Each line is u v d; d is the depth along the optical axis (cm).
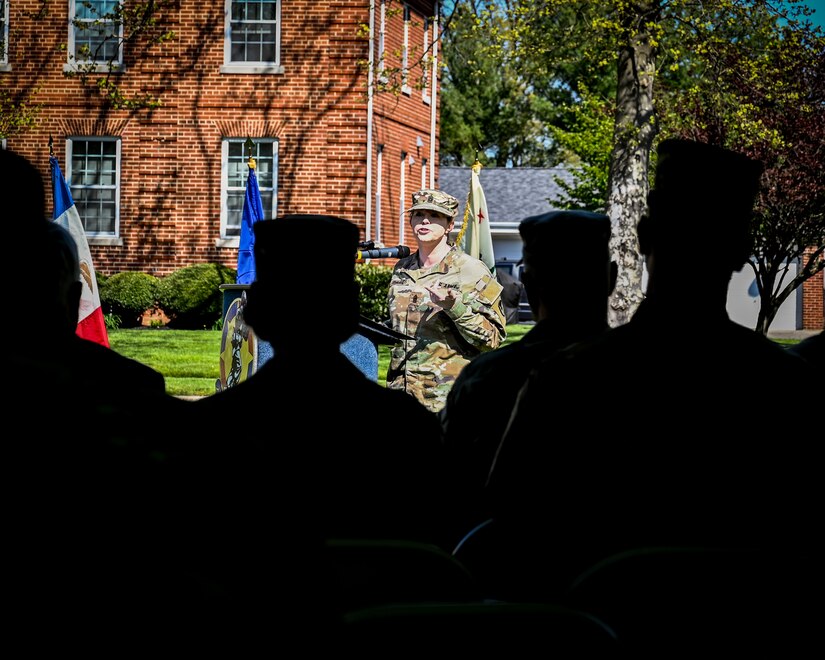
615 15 1753
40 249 267
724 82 1856
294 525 208
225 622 191
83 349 301
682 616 213
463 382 332
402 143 2677
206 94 2478
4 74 2520
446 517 283
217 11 2472
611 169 1914
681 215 247
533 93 5419
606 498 242
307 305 265
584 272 329
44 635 187
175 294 2353
